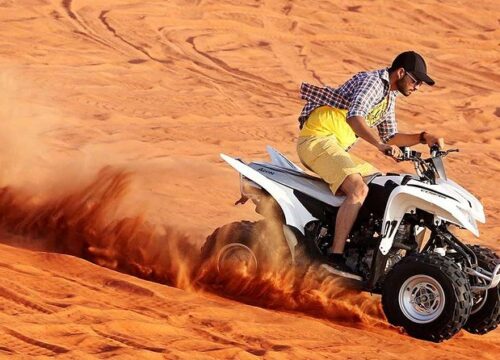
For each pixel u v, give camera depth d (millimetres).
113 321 14102
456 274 16641
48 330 13359
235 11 61125
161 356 12867
